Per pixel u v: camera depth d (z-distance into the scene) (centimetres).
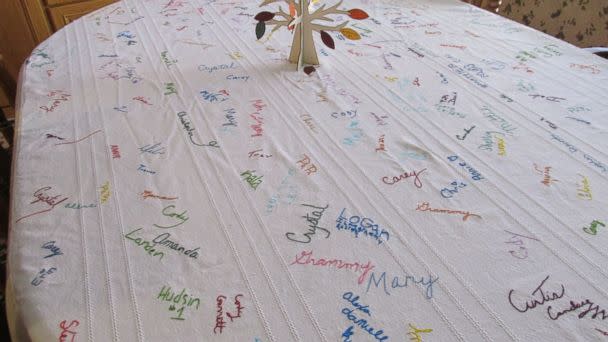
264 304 52
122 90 99
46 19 222
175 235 61
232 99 96
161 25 137
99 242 60
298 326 50
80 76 105
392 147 81
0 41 215
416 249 60
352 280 55
